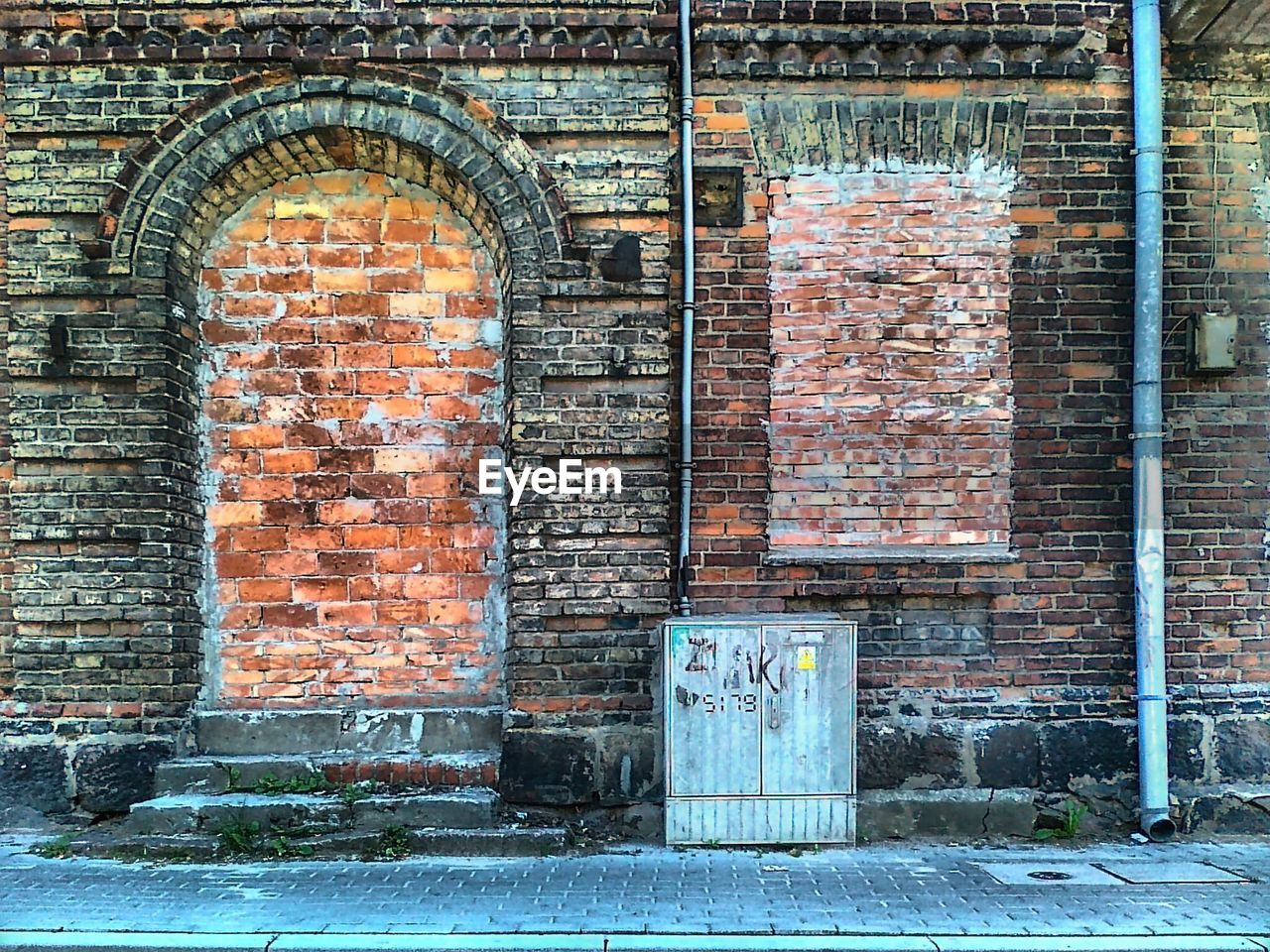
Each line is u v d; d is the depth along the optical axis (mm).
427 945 3959
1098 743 5699
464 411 5953
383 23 5586
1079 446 5828
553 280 5621
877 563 5723
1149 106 5738
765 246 5805
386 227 5984
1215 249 5918
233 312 5910
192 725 5684
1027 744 5684
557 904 4391
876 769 5645
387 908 4332
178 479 5645
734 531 5738
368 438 5926
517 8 5633
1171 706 5734
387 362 5949
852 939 4027
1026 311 5840
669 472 5734
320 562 5891
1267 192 5941
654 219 5680
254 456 5898
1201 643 5797
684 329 5684
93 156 5598
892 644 5750
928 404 5820
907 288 5828
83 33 5590
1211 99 5934
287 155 5770
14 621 5594
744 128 5801
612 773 5527
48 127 5559
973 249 5832
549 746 5523
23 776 5480
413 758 5586
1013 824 5586
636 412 5633
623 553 5590
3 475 5629
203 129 5566
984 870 4953
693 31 5715
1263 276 5922
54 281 5547
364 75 5609
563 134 5656
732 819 5352
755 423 5770
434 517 5922
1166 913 4309
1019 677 5746
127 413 5543
